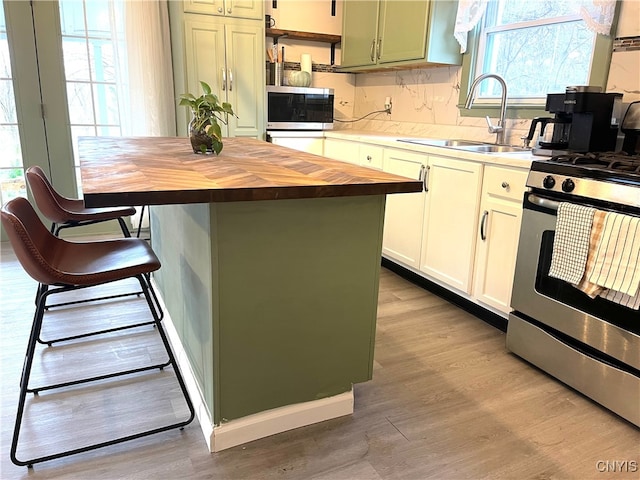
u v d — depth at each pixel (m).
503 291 2.39
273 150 2.28
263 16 3.79
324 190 1.35
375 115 4.42
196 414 1.73
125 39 3.57
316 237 1.54
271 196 1.29
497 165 2.33
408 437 1.67
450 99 3.55
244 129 3.92
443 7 3.23
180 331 2.03
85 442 1.59
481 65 3.31
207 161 1.81
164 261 2.32
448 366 2.15
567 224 1.85
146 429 1.66
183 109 3.76
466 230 2.58
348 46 4.20
